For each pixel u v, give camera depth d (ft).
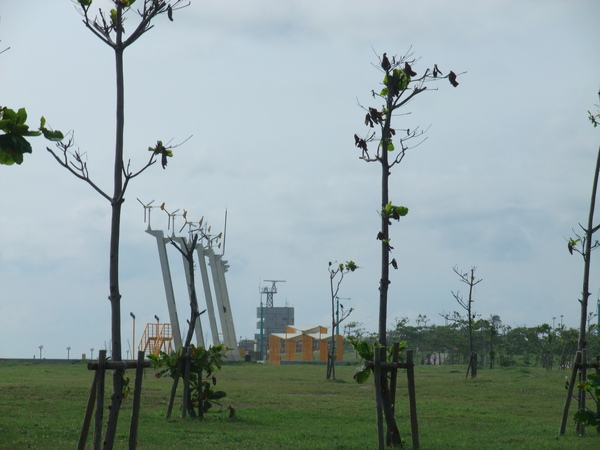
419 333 300.20
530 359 312.09
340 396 91.45
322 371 163.94
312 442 48.75
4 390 79.97
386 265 49.11
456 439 51.85
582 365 55.06
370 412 70.18
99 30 36.88
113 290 35.94
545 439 51.39
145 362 38.45
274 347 233.76
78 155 35.76
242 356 269.64
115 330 36.14
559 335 243.40
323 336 240.94
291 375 142.20
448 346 289.53
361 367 45.14
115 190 36.01
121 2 36.55
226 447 45.73
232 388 98.48
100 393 35.83
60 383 97.60
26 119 20.35
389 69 48.26
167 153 36.37
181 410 65.57
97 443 35.53
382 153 49.26
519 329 271.69
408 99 48.52
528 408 79.25
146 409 68.28
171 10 36.88
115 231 35.96
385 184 49.26
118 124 36.45
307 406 75.46
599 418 51.90
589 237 56.65
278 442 48.47
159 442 47.80
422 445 48.21
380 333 48.47
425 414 70.38
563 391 102.58
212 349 63.21
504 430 57.88
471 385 113.09
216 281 207.41
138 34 36.78
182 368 62.69
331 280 136.36
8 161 20.62
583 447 47.09
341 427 58.23
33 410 63.77
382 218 48.80
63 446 44.19
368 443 48.49
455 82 48.24
